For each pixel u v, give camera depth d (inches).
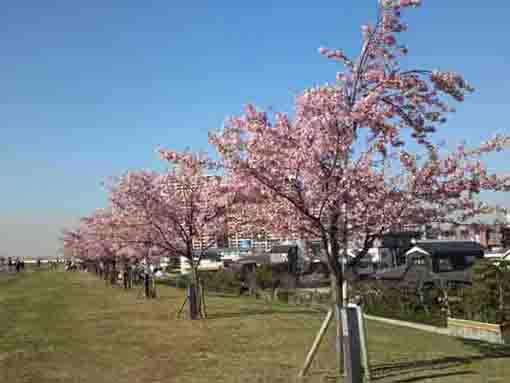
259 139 378.6
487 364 456.4
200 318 789.2
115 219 990.4
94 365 462.9
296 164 377.4
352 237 433.7
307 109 380.2
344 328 329.4
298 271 1598.2
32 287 1765.5
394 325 796.6
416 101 415.8
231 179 421.1
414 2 413.1
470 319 761.0
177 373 426.9
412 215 417.1
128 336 625.0
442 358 484.7
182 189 792.9
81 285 1889.8
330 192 387.2
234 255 2812.5
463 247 1485.0
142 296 1295.5
